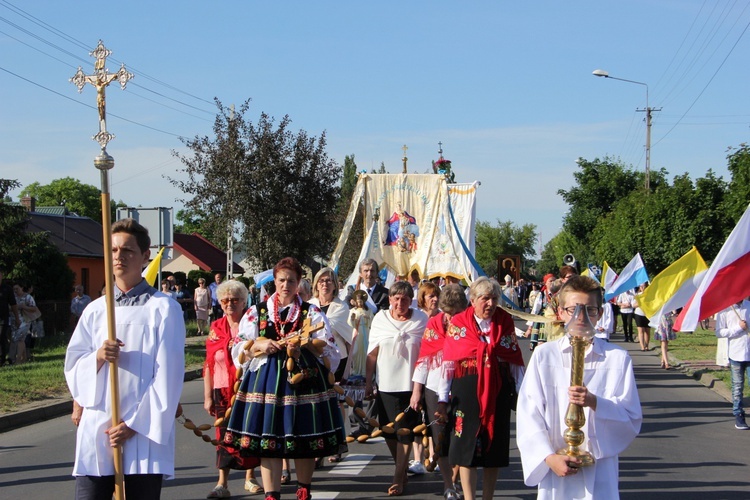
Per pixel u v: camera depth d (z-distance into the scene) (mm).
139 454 4258
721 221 28469
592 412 4145
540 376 4270
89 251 39469
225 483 7457
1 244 26031
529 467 4141
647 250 30078
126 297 4469
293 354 6211
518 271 28234
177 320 4438
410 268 18734
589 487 4105
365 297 9406
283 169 25781
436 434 7172
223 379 7480
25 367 15484
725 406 12750
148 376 4328
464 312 6734
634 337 28328
